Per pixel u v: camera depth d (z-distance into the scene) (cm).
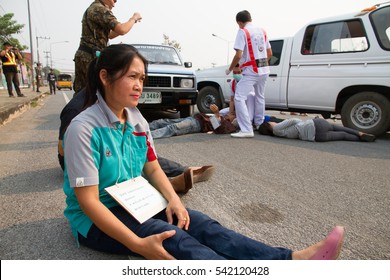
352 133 499
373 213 227
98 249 165
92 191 144
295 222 209
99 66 151
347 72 520
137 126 173
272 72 610
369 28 507
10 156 362
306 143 470
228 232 148
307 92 566
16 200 235
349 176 310
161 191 179
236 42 470
